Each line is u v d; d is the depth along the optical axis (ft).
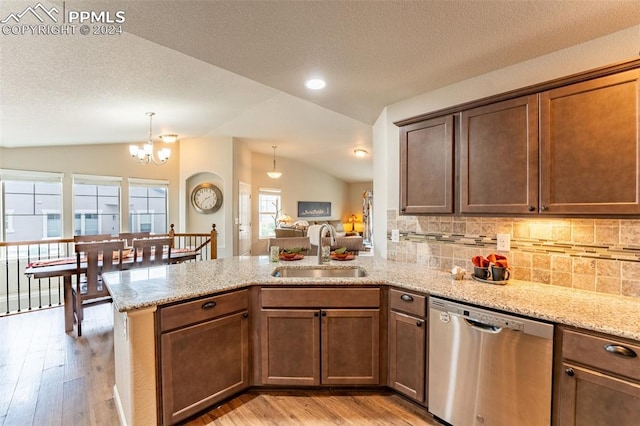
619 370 4.44
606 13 5.29
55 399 7.43
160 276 8.00
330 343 7.49
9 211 17.12
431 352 6.57
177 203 23.41
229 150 22.29
